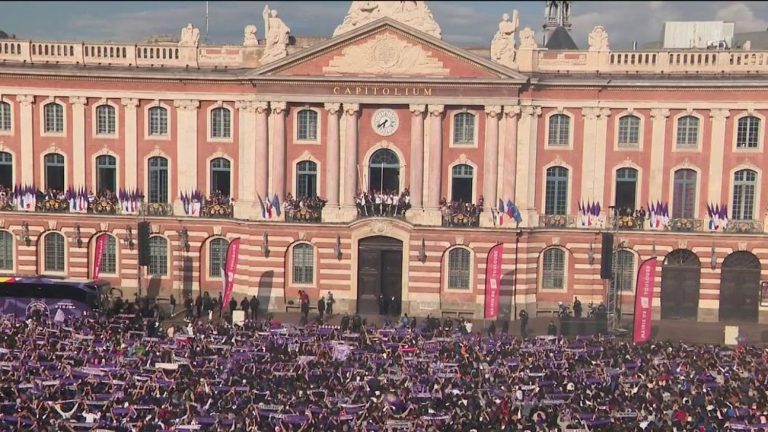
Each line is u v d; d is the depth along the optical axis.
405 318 57.09
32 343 44.56
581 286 62.72
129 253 64.88
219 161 64.25
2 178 65.12
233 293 64.44
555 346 47.16
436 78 60.00
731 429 33.12
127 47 63.34
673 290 62.47
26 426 32.34
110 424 32.47
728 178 61.00
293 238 62.47
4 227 64.81
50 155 64.56
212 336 47.69
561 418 35.09
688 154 61.16
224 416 33.62
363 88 60.91
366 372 40.84
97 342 45.62
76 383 37.88
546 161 62.22
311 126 62.62
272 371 40.69
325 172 62.69
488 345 47.19
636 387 39.69
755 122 60.47
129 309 56.84
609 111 61.31
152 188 64.88
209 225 64.25
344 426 32.94
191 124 63.62
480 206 61.81
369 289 62.75
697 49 61.88
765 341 55.91
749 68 60.09
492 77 59.97
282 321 60.06
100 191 64.88
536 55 61.50
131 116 63.81
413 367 42.16
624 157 61.75
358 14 60.53
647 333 49.62
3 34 72.88
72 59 63.53
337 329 50.81
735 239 60.84
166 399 35.91
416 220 61.72
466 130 61.94
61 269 65.44
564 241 62.31
